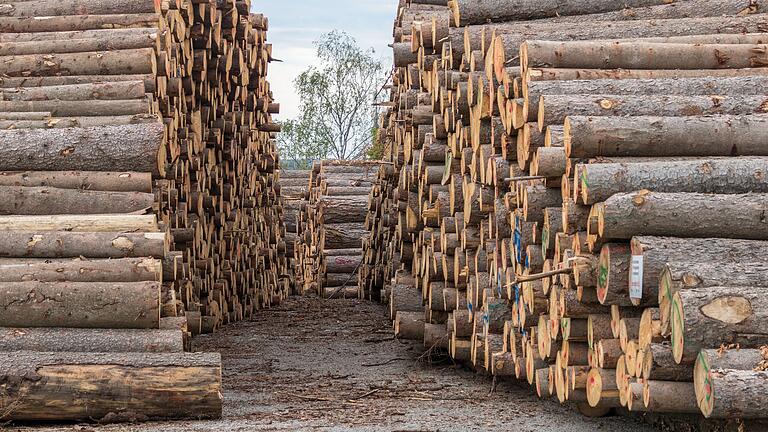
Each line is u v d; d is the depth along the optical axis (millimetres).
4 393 12188
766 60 14211
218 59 24844
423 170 20906
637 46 14055
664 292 10031
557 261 12930
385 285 31703
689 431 11695
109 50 18438
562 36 15148
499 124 15688
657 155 11898
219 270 28375
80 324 13375
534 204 13594
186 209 22766
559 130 12828
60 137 15953
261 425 12273
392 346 23344
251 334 26219
